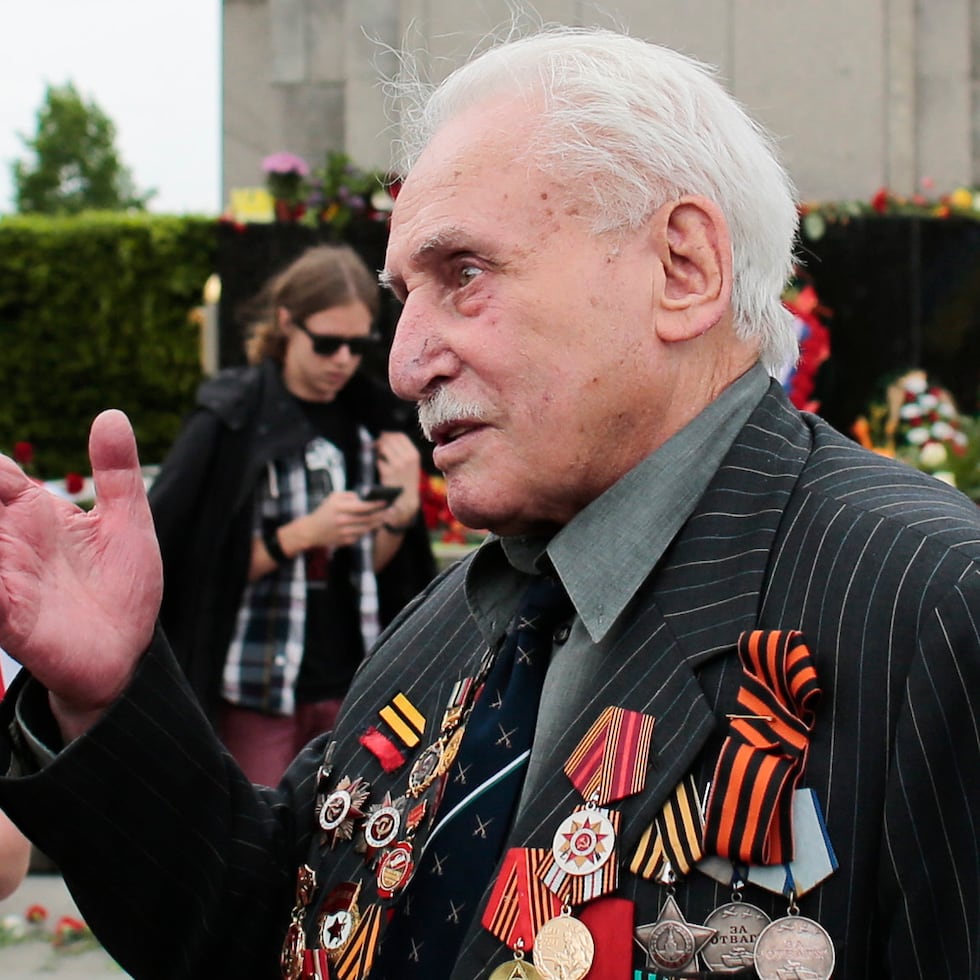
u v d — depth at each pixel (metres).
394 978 1.39
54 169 46.53
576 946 1.24
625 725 1.30
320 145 8.62
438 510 6.31
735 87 7.89
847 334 7.39
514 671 1.44
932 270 7.38
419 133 1.51
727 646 1.30
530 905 1.27
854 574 1.27
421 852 1.42
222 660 3.43
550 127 1.36
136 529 1.47
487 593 1.54
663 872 1.24
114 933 1.51
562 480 1.38
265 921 1.55
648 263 1.37
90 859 1.46
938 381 7.38
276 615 3.47
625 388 1.36
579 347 1.35
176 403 10.06
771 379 1.47
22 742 1.48
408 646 1.63
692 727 1.27
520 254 1.35
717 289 1.38
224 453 3.48
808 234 7.38
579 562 1.39
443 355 1.38
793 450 1.41
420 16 7.56
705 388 1.41
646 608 1.36
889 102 7.89
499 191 1.36
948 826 1.17
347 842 1.50
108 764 1.43
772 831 1.20
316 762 1.65
